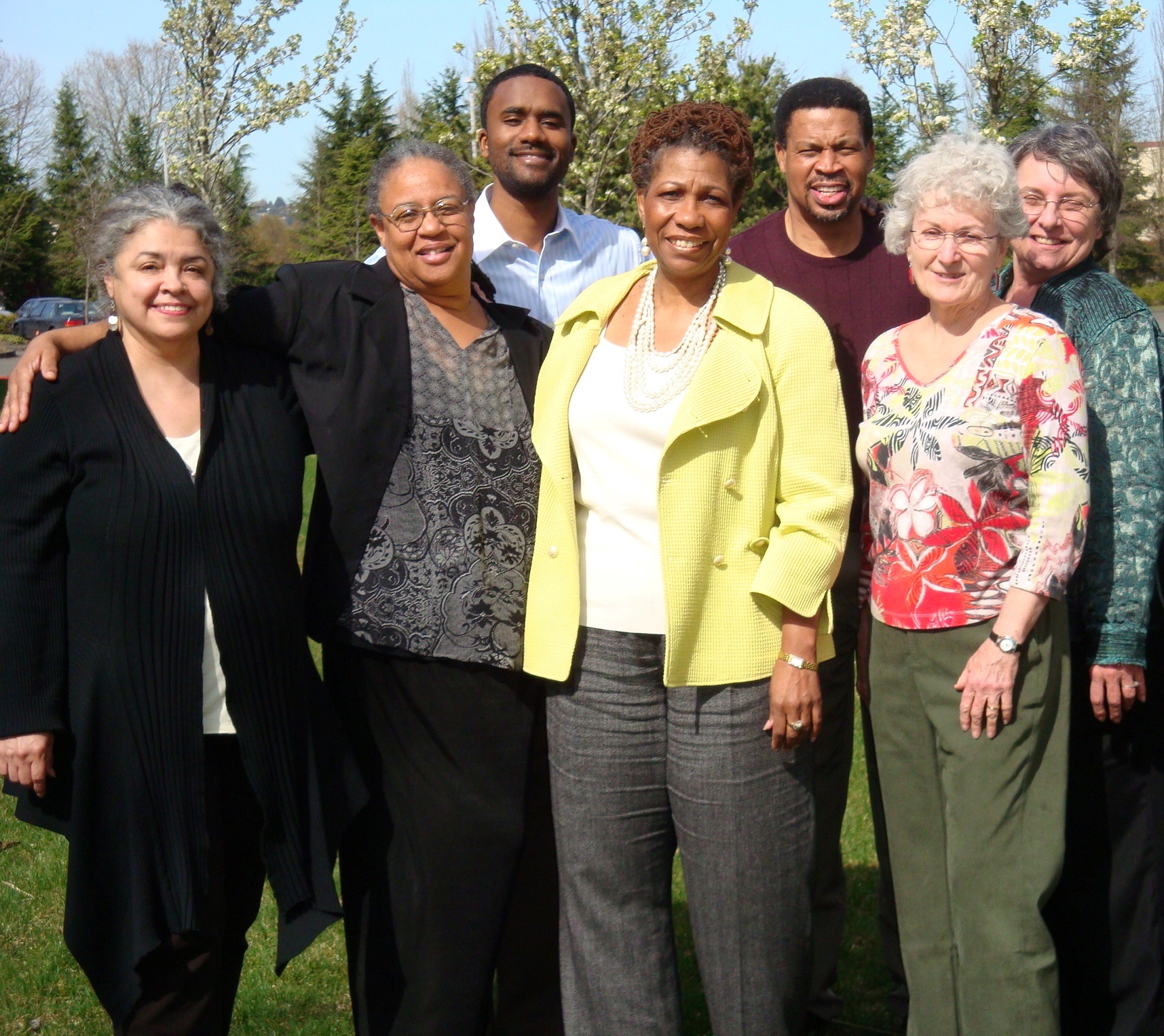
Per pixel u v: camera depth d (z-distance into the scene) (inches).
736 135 96.5
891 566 103.3
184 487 93.1
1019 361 97.0
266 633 96.0
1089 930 111.5
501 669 102.5
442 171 102.8
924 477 100.0
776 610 98.5
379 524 99.9
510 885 104.6
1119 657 102.4
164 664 93.1
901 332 106.4
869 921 145.7
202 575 93.8
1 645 91.8
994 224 98.0
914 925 105.3
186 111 738.8
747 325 97.7
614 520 99.8
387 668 101.5
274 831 96.7
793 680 96.9
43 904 148.7
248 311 100.3
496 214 143.9
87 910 93.5
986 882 98.1
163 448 93.6
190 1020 96.3
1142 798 109.4
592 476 100.8
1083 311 107.3
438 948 101.9
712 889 98.6
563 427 101.5
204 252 94.0
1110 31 502.6
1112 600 102.7
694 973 135.0
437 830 101.7
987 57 512.7
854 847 163.2
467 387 104.1
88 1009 126.3
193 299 93.1
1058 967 109.7
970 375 98.8
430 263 102.7
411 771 102.0
